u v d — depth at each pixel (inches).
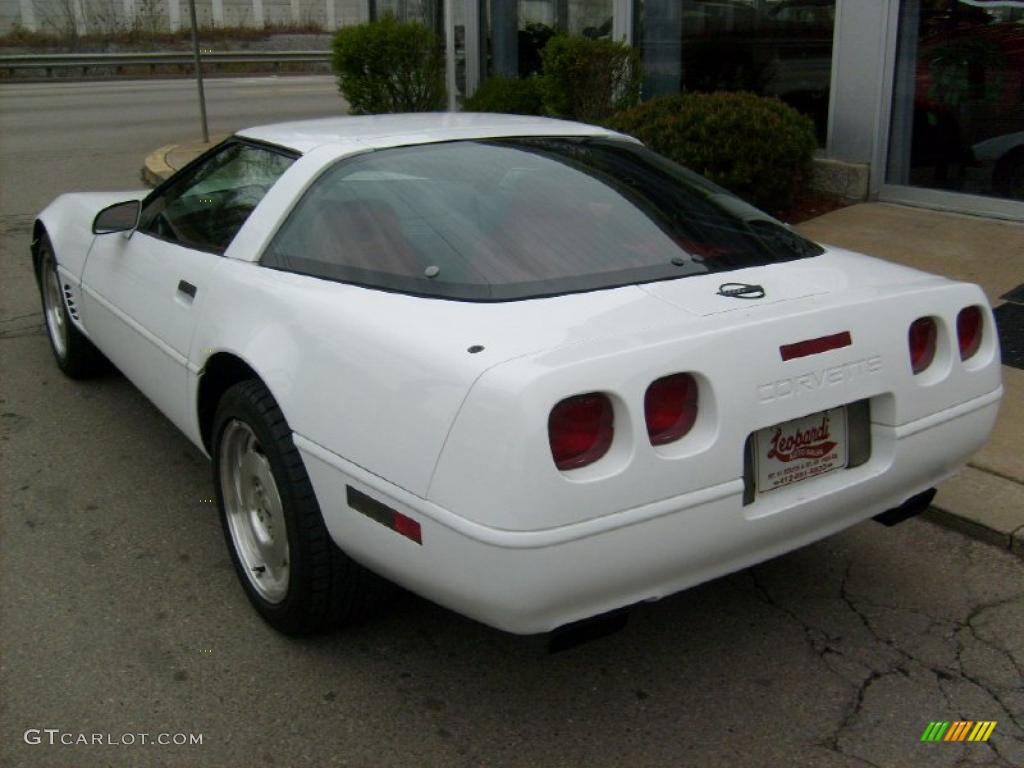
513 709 118.2
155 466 180.9
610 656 128.5
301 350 118.0
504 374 95.3
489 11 544.1
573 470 95.3
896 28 325.7
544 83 393.1
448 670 125.2
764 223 139.4
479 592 97.6
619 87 386.9
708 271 122.0
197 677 123.1
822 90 355.6
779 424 109.8
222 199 152.3
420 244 120.3
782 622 135.8
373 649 129.1
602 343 99.8
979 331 128.1
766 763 109.5
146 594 140.7
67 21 1269.7
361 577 123.1
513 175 133.7
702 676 124.4
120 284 171.5
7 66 999.6
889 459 118.5
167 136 614.5
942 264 273.0
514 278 114.7
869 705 119.0
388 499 104.5
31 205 416.2
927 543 155.8
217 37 1302.9
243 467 133.3
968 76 312.5
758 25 375.9
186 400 146.0
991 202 312.5
